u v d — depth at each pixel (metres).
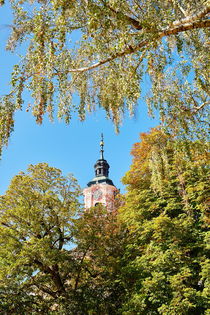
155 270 14.30
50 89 7.69
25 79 7.45
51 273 17.86
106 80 8.38
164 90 8.25
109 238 19.69
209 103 8.73
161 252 14.29
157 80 7.54
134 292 14.97
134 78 7.10
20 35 7.38
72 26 6.82
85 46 7.85
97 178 50.03
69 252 18.25
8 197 18.69
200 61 7.73
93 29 6.40
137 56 7.40
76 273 18.19
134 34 6.52
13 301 14.80
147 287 13.27
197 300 12.17
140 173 19.03
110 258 18.09
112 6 6.05
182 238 14.53
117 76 7.36
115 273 17.95
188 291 12.37
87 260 18.73
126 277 16.45
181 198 16.27
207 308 12.24
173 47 7.84
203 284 13.73
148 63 6.84
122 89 7.63
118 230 20.25
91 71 8.70
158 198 16.75
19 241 16.98
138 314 13.62
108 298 17.42
